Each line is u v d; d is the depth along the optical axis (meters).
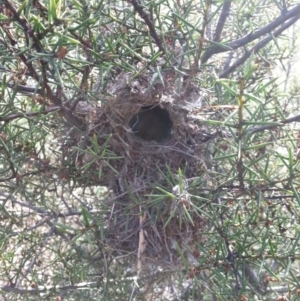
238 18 1.25
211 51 1.21
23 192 1.19
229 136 1.18
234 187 1.04
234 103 1.24
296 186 0.99
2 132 1.14
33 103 1.03
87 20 0.84
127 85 1.11
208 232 1.11
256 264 1.02
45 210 1.42
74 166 1.18
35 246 1.35
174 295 1.39
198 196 1.01
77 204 1.59
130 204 1.07
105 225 1.20
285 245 1.14
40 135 1.26
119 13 1.07
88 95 0.96
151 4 0.94
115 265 1.39
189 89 1.17
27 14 0.77
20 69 0.95
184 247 1.14
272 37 1.14
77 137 1.16
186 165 1.13
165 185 1.17
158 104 1.17
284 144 1.13
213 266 1.05
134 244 1.17
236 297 1.12
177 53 1.09
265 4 1.41
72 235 1.04
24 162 1.18
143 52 1.06
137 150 1.19
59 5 0.77
